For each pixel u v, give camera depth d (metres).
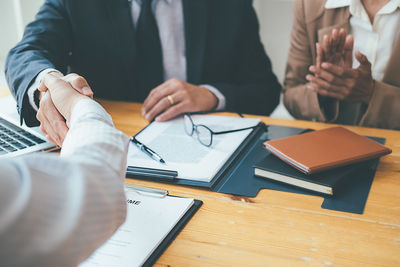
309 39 1.39
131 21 1.34
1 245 0.28
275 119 1.09
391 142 0.92
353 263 0.53
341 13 1.33
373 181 0.75
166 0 1.36
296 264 0.53
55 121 0.76
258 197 0.70
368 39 1.34
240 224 0.62
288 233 0.60
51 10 1.31
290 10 2.79
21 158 0.34
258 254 0.55
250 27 1.44
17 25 2.16
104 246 0.54
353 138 0.84
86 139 0.42
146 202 0.66
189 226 0.62
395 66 1.25
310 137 0.84
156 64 1.41
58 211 0.31
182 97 1.12
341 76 1.18
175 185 0.74
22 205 0.29
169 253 0.55
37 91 0.91
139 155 0.84
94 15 1.31
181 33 1.41
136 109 1.18
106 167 0.38
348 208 0.66
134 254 0.53
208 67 1.44
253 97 1.31
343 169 0.74
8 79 1.09
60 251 0.30
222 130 0.97
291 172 0.73
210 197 0.70
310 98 1.30
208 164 0.79
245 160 0.84
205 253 0.55
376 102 1.20
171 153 0.85
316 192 0.71
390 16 1.29
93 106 0.52
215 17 1.39
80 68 1.42
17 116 1.04
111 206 0.36
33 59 1.05
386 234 0.59
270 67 1.46
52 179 0.32
